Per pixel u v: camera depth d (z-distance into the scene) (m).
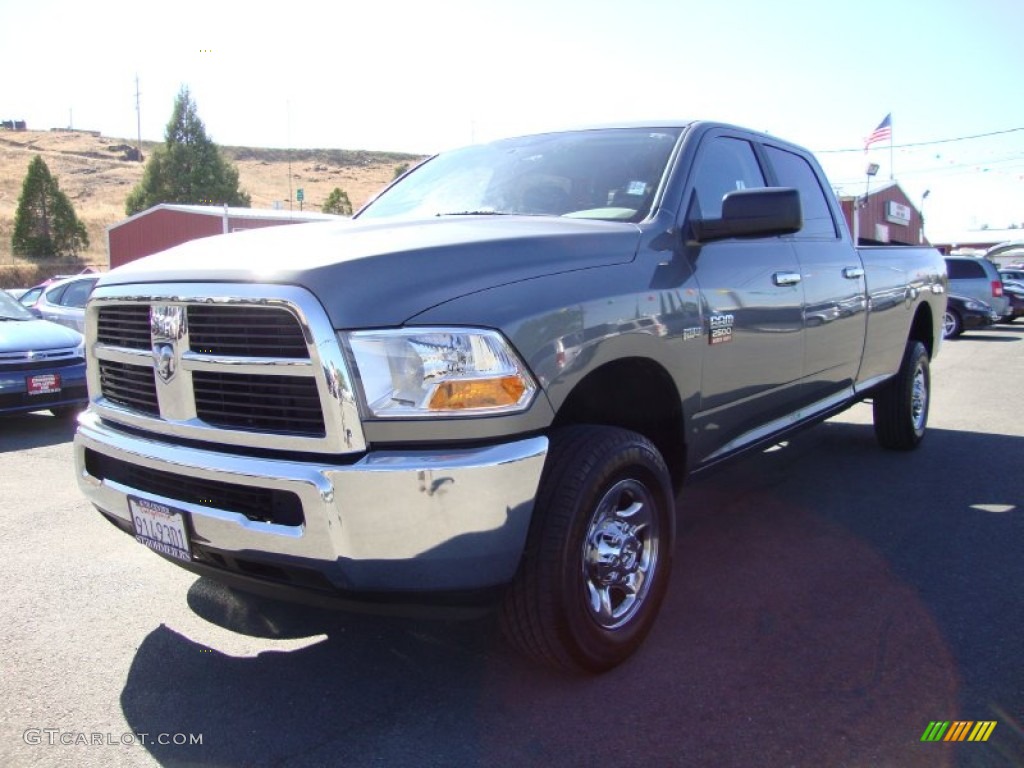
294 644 3.31
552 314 2.70
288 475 2.46
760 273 3.89
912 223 44.81
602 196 3.64
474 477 2.43
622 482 2.97
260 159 118.75
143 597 3.79
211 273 2.68
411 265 2.60
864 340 5.20
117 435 3.00
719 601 3.67
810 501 5.19
